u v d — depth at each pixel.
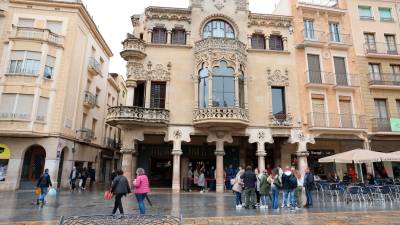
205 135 21.64
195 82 20.98
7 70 22.06
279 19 23.58
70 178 23.14
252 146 23.58
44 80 22.72
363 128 22.20
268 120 21.50
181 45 21.78
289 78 22.62
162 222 4.50
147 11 22.19
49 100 22.83
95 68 29.44
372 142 23.27
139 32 23.05
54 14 24.45
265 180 12.17
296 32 23.62
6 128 21.06
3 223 8.47
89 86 29.16
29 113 21.77
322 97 22.81
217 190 19.75
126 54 21.00
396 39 25.45
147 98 20.78
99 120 32.41
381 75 24.27
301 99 22.39
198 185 20.91
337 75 23.45
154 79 21.14
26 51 22.55
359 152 16.08
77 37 25.30
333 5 26.47
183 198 15.73
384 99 24.06
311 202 12.60
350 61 24.06
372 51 24.39
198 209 11.56
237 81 20.53
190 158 23.17
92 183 26.45
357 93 23.39
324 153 23.94
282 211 11.06
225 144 23.42
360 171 22.31
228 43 21.06
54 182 21.64
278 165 22.95
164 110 20.20
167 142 22.16
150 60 21.42
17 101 21.73
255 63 22.44
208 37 21.02
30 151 23.03
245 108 20.75
